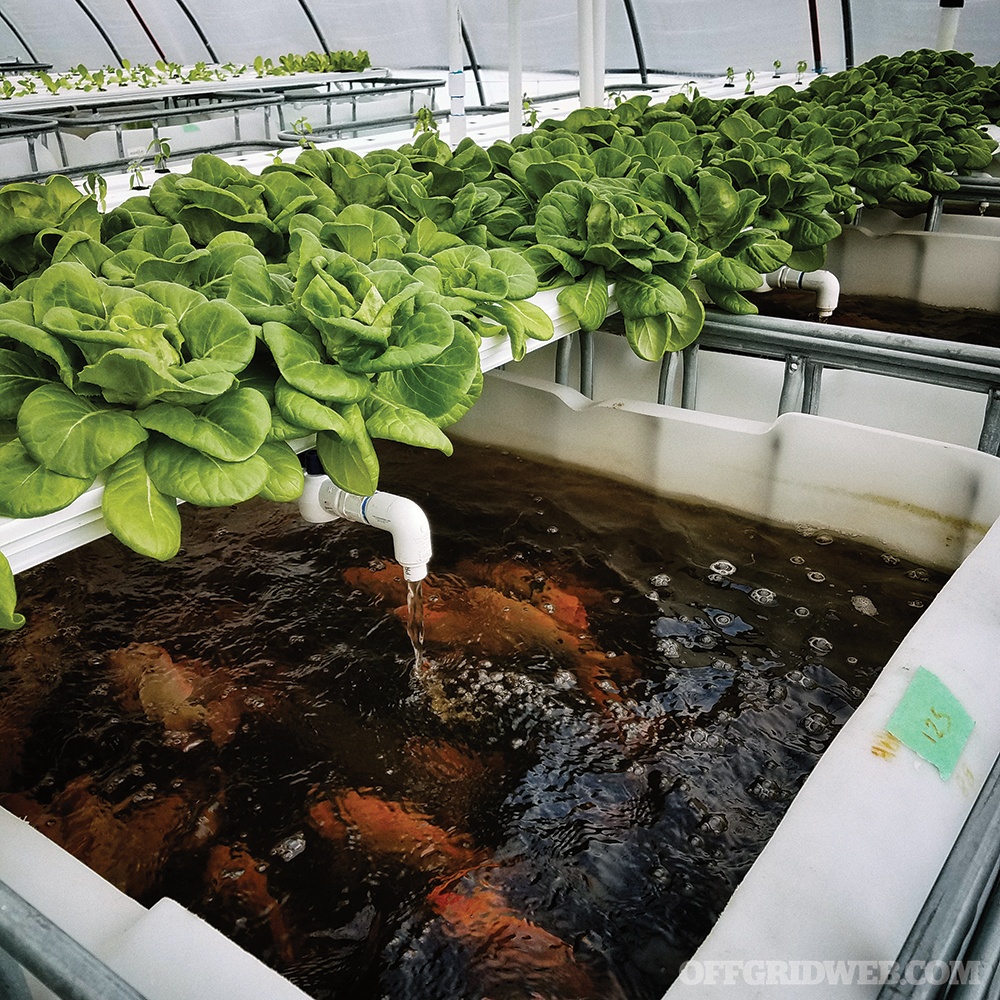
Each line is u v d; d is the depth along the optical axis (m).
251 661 1.90
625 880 1.42
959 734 1.24
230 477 1.19
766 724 1.70
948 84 4.88
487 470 2.56
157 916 1.01
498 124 5.15
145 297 1.30
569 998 1.25
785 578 2.06
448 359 1.49
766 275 2.94
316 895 1.40
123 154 6.01
